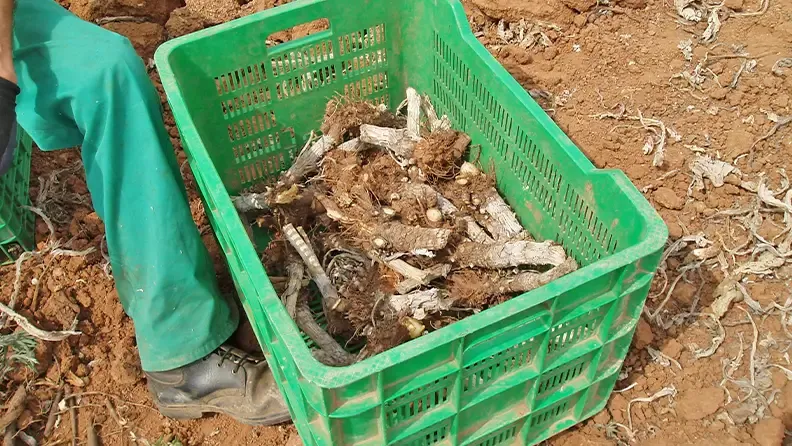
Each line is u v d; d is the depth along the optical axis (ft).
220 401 8.20
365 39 9.80
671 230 9.57
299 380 5.76
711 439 7.77
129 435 8.34
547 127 7.81
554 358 6.64
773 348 8.42
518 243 8.21
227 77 9.00
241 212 9.58
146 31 12.52
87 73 6.39
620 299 6.31
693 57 11.30
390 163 9.56
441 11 9.18
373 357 5.29
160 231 7.02
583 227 7.81
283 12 8.89
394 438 6.31
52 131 7.03
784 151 10.08
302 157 9.69
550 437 8.01
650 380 8.31
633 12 12.03
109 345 9.05
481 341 5.74
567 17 11.89
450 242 8.60
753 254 9.18
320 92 10.03
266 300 5.77
